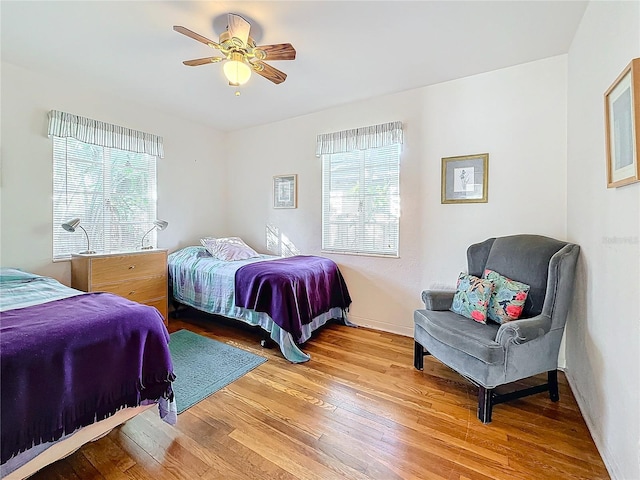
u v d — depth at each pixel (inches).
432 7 71.9
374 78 109.3
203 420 70.3
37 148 106.4
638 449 46.1
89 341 53.4
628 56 50.5
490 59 96.3
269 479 54.2
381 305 130.4
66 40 85.9
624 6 52.2
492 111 104.5
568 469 56.2
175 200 152.2
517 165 101.0
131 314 62.0
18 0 69.1
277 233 160.1
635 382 47.3
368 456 59.4
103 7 71.9
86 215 120.6
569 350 87.4
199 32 82.0
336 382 87.1
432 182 116.5
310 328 114.3
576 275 80.1
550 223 96.5
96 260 109.0
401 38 84.7
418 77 108.6
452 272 113.7
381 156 129.1
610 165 56.0
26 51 91.9
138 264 121.0
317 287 120.3
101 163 124.7
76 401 50.7
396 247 127.3
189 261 136.0
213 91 120.6
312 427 67.9
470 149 108.7
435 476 54.7
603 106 61.8
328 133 140.3
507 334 68.9
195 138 160.7
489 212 106.1
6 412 43.2
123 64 99.5
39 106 106.3
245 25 70.0
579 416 71.6
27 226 105.0
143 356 61.1
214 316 136.3
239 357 102.6
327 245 144.7
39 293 77.1
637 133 45.2
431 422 69.6
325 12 73.7
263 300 106.9
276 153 158.9
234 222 175.8
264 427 67.9
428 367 96.5
